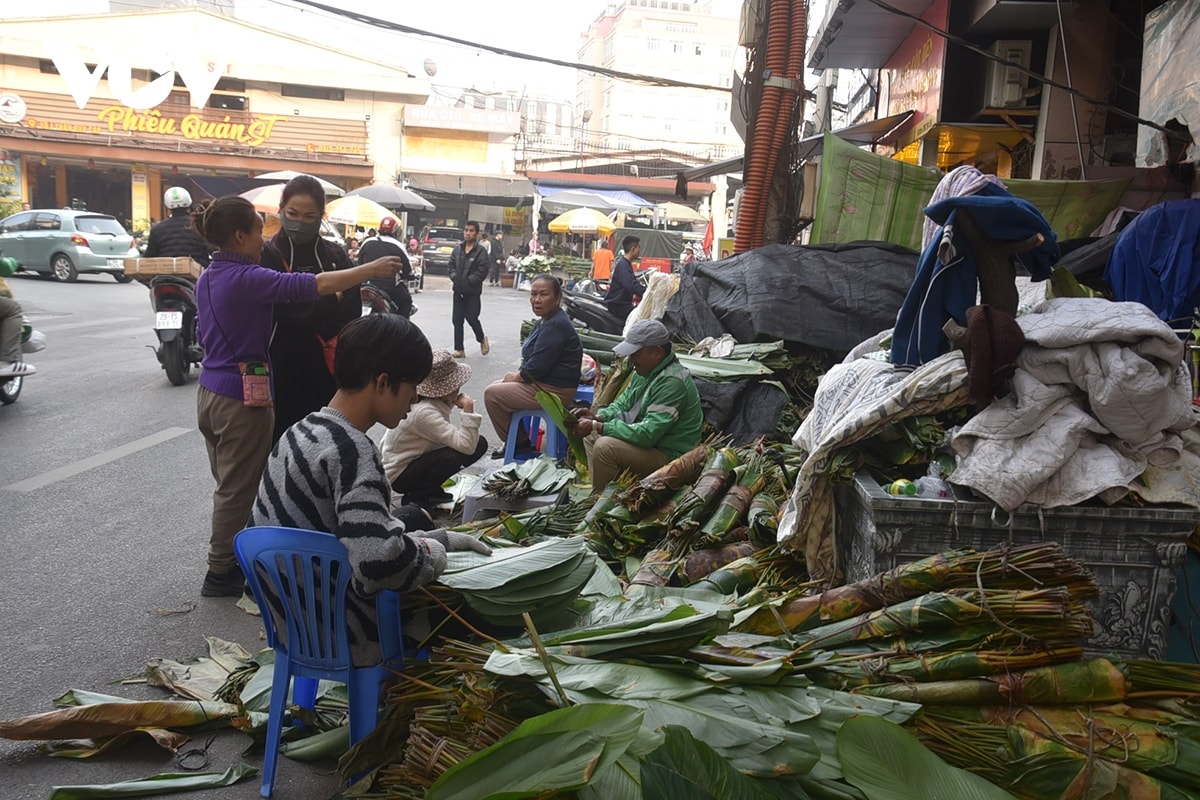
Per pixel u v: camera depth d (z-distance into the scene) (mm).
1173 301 5684
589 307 10203
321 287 4367
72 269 23141
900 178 8133
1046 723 2549
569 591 3109
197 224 4426
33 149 36312
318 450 2891
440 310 21484
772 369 6637
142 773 3080
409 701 2834
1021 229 3279
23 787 2979
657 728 2332
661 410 5105
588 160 42594
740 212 8383
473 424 5539
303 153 38594
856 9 10836
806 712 2439
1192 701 2598
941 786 2252
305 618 2902
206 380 4414
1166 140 7219
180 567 4898
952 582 2857
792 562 3855
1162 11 7352
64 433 7688
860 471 3432
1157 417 3023
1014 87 9148
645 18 85500
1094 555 3049
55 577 4688
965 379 3172
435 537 3271
